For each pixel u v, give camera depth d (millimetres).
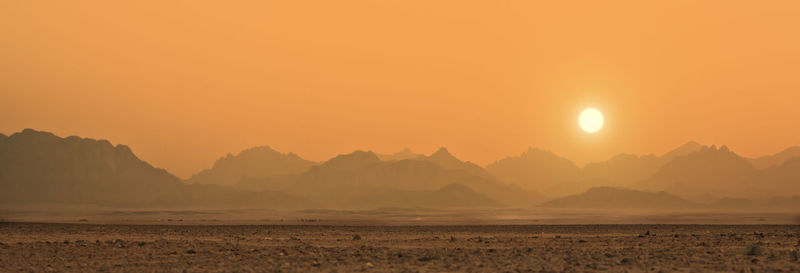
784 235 108438
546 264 60562
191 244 86375
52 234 112688
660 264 60062
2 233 113625
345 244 88562
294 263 62406
